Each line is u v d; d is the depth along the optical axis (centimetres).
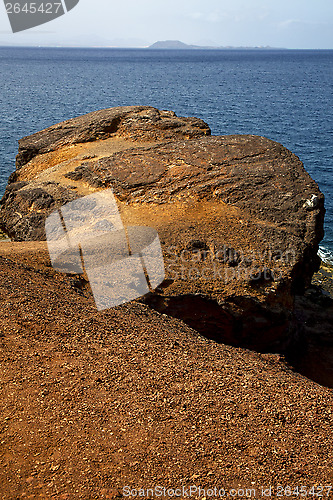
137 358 794
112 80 11250
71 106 6475
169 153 1681
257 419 688
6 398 628
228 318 1156
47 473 527
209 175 1542
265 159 1617
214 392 734
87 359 753
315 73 15112
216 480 554
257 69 16912
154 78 12050
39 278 1052
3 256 1144
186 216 1398
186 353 877
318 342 1401
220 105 6869
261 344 1218
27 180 1989
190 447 598
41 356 730
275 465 596
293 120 5719
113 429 605
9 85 9131
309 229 1354
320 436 682
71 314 898
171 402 680
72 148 2038
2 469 525
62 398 645
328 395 857
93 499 504
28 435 574
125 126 2095
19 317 822
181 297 1130
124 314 995
